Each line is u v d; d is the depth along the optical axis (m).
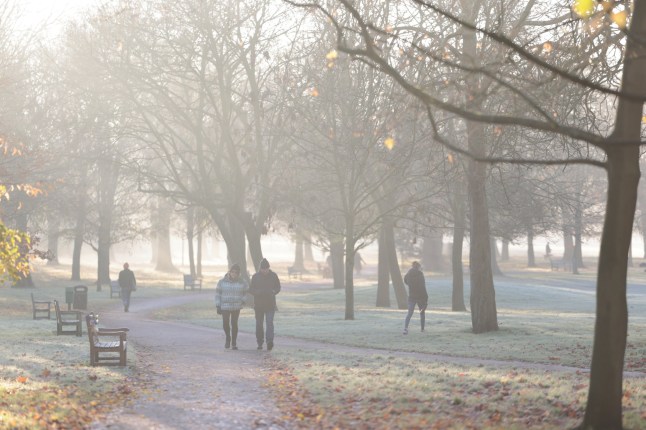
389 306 49.03
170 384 15.34
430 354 21.56
